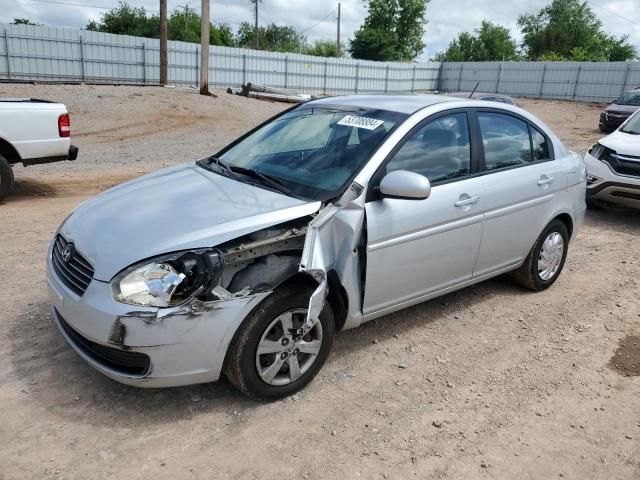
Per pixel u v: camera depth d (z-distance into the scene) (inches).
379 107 163.3
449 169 157.1
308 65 1518.2
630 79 1486.2
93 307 113.7
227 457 111.7
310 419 124.6
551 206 189.2
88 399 127.3
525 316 181.6
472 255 165.9
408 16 2316.7
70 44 1162.6
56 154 309.9
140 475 105.9
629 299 199.3
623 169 293.1
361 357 151.6
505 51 2618.1
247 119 806.5
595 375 148.7
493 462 114.2
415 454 115.4
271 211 127.1
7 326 156.5
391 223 139.5
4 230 243.6
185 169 165.3
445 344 161.2
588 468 114.0
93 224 131.1
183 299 113.7
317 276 119.4
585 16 2556.6
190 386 134.3
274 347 125.3
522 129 183.8
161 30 997.8
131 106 760.3
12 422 118.2
